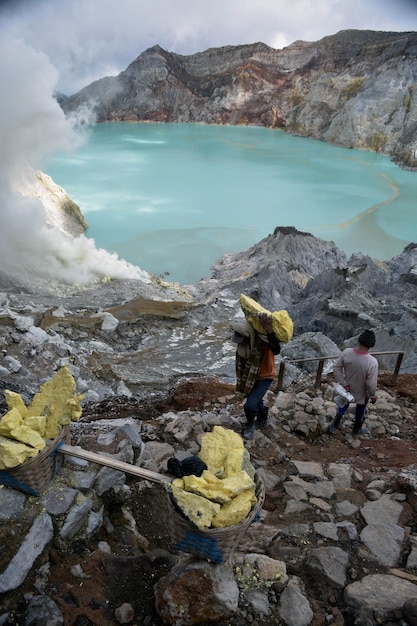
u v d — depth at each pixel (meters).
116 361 16.91
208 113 139.25
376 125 106.00
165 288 42.00
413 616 3.59
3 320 14.10
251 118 137.12
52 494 4.08
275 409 7.54
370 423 7.50
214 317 23.98
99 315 21.08
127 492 4.65
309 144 115.00
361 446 6.95
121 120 141.12
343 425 7.43
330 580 4.00
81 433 5.64
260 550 4.39
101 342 19.41
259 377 6.25
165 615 3.47
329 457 6.60
